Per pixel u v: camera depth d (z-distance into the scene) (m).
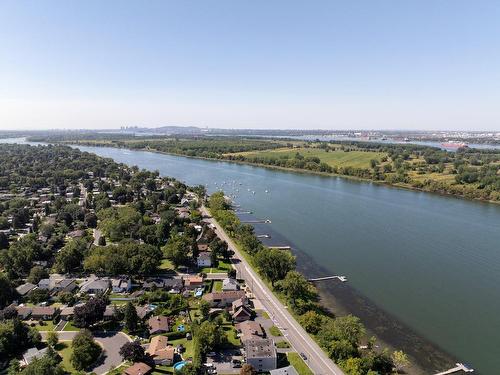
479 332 120.12
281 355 103.25
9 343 101.75
